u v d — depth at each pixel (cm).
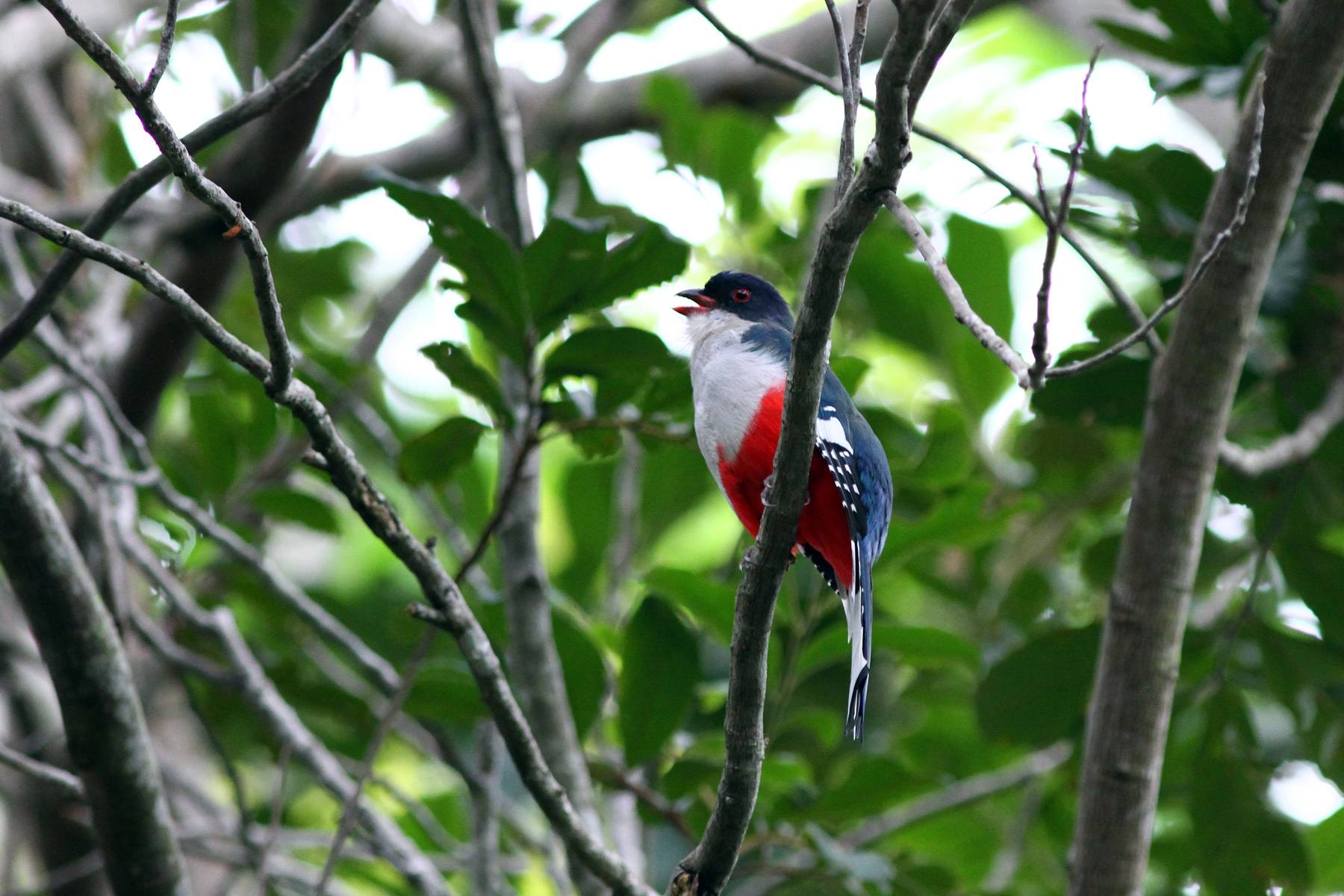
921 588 1446
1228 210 812
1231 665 1149
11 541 768
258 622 1371
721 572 1262
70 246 604
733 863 730
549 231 809
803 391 634
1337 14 768
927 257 535
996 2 1584
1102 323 1070
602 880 750
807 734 1249
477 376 859
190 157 561
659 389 884
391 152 1465
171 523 1212
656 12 1783
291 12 1605
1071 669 1076
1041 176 489
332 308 1727
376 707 1277
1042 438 1277
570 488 1380
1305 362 1041
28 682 1238
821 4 1847
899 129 546
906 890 1064
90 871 1173
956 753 1333
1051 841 1355
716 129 1369
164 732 1292
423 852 1382
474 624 726
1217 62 981
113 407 1001
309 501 1238
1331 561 1050
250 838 988
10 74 1323
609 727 1170
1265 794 1058
